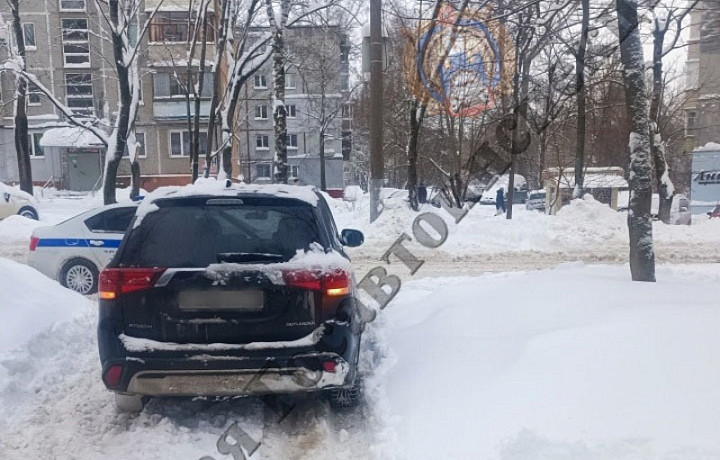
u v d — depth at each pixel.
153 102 33.00
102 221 9.06
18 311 5.82
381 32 14.13
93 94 34.00
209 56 29.55
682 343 3.80
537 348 4.07
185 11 28.05
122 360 3.65
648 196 6.36
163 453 3.60
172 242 3.85
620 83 14.38
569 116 18.81
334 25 19.00
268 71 29.73
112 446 3.74
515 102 13.38
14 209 18.62
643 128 6.35
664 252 12.65
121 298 3.72
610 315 4.58
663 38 15.92
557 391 3.52
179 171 34.25
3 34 21.22
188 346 3.63
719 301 5.08
